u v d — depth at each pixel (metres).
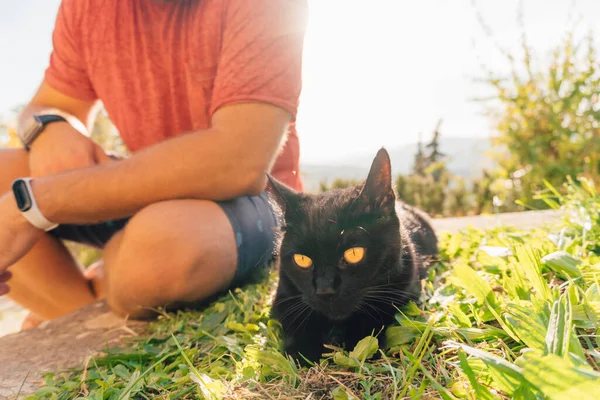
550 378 0.23
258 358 0.37
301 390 0.34
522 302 0.39
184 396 0.37
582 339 0.34
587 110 1.50
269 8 0.52
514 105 1.66
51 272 0.68
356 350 0.37
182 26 0.58
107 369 0.44
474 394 0.28
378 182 0.44
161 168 0.51
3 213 0.54
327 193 0.50
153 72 0.60
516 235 0.61
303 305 0.45
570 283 0.38
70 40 0.64
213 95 0.54
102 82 0.63
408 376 0.33
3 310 1.07
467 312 0.42
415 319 0.43
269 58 0.52
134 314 0.57
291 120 0.55
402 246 0.46
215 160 0.51
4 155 0.67
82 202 0.52
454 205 1.61
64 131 0.62
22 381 0.46
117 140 1.79
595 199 0.63
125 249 0.52
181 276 0.52
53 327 0.59
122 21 0.60
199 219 0.52
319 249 0.43
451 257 0.65
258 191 0.56
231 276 0.57
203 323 0.51
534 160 1.54
